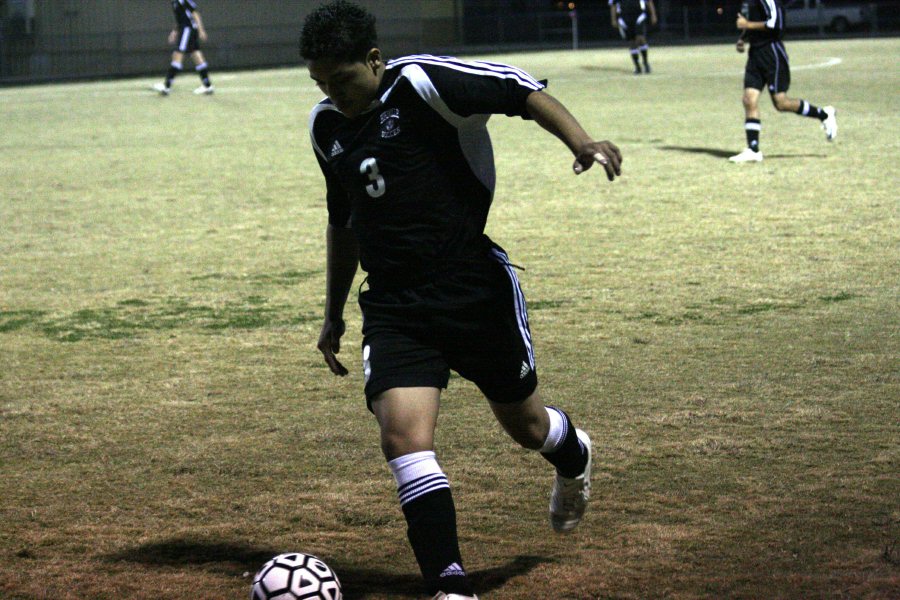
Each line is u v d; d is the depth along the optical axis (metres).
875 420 9.23
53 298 14.77
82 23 73.38
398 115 5.85
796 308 12.99
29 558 7.08
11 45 71.38
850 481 7.92
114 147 31.48
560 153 27.30
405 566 6.88
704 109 35.72
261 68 71.94
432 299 5.95
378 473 8.49
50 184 25.02
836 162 23.69
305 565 5.82
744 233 17.27
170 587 6.62
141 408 10.22
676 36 86.81
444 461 8.65
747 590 6.32
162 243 18.33
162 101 46.16
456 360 6.09
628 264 15.56
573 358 11.35
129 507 7.91
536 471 8.41
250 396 10.53
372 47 5.85
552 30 85.38
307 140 31.80
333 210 6.59
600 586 6.46
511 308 6.09
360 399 10.40
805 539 6.98
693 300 13.53
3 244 18.52
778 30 23.53
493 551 7.02
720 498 7.71
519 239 17.44
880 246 16.00
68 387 10.92
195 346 12.36
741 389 10.16
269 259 16.92
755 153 24.27
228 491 8.18
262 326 13.16
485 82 5.70
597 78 49.31
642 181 22.42
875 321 12.30
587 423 9.39
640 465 8.40
